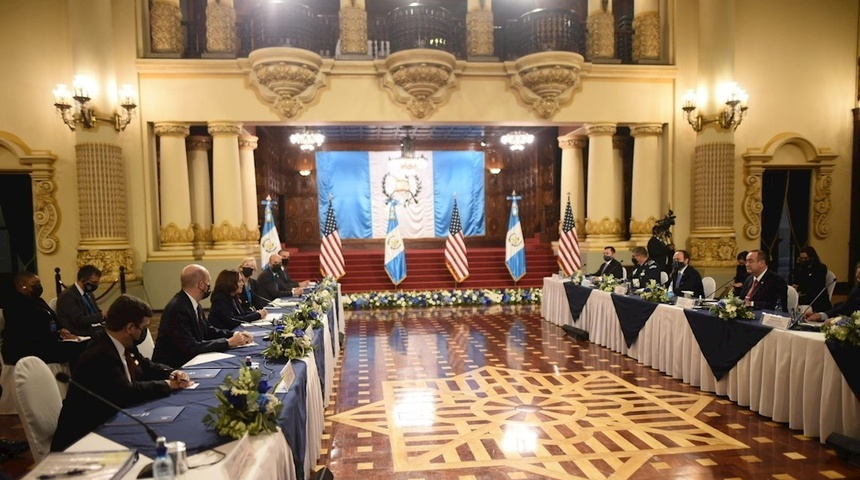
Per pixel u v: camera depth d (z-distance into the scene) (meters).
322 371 5.02
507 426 4.86
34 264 11.04
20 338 5.24
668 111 12.38
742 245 12.65
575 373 6.65
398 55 11.03
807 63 12.79
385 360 7.39
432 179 19.73
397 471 3.98
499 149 20.02
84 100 9.78
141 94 10.95
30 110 10.78
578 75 11.88
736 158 12.59
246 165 13.39
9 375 5.27
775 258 13.05
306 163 19.16
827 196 12.96
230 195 11.23
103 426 2.53
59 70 10.82
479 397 5.72
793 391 4.59
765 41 12.61
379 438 4.61
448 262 13.96
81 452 2.17
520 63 11.60
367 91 11.46
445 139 19.47
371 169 19.53
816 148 12.84
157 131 11.03
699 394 5.73
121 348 3.15
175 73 10.99
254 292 7.87
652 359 6.82
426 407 5.41
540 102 11.79
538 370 6.81
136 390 2.95
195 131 12.27
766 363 4.92
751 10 12.52
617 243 12.37
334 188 19.42
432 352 7.86
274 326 5.27
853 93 12.98
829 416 4.25
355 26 11.45
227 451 2.23
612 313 7.91
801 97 12.80
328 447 4.43
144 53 11.09
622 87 12.19
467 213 19.95
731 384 5.42
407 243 19.67
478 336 9.04
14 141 10.61
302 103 11.30
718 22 11.62
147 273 10.92
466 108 11.74
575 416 5.10
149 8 11.28
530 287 13.79
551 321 10.35
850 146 13.06
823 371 4.31
